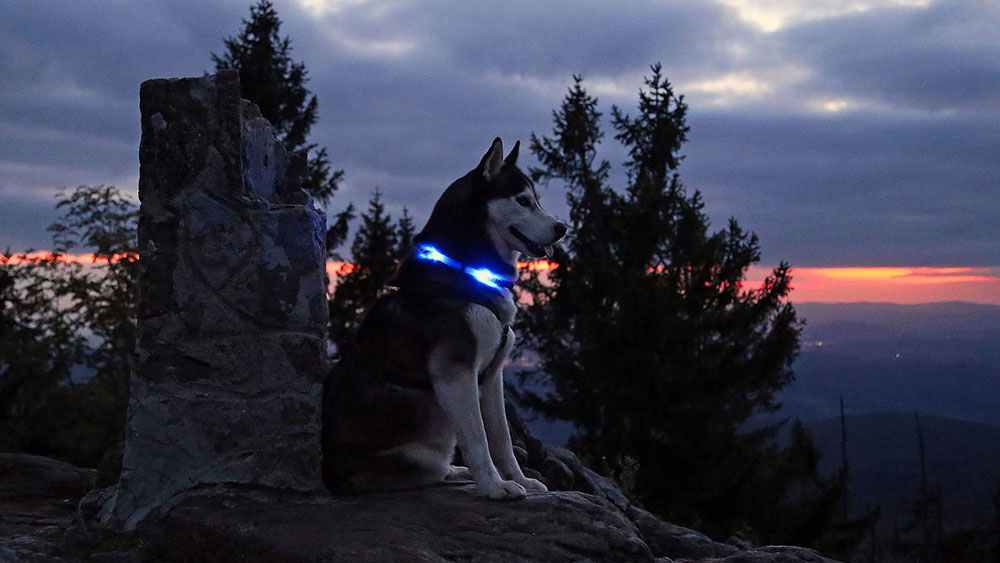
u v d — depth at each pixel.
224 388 5.26
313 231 5.46
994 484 49.53
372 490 5.17
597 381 23.38
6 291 18.81
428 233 5.26
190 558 4.77
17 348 17.05
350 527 4.57
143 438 5.21
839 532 24.91
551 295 26.73
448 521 4.67
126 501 5.18
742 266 25.86
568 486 7.70
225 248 5.32
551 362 25.80
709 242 25.69
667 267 25.69
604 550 4.54
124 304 18.78
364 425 5.09
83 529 5.30
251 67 29.70
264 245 5.35
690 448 22.44
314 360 5.31
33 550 5.02
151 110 5.33
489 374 5.35
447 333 4.90
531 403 25.44
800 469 24.38
